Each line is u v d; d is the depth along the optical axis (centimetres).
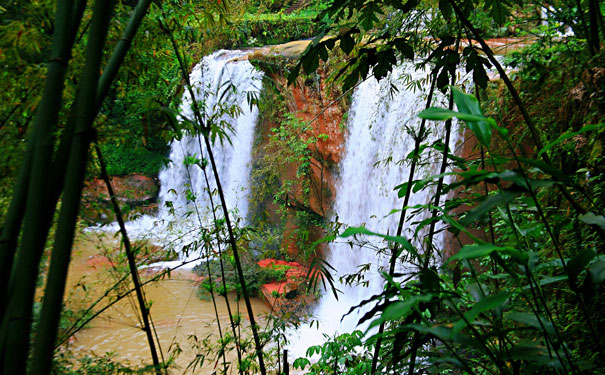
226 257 242
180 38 215
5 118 150
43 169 92
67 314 194
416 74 490
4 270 94
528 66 254
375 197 590
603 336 109
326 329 480
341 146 638
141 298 180
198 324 486
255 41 858
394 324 176
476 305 77
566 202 181
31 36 148
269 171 708
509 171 82
